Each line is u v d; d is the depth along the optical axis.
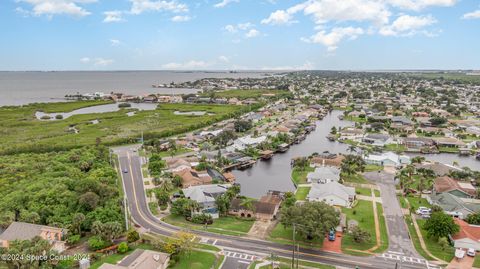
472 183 165.50
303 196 151.38
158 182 163.12
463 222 118.50
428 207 137.38
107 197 132.62
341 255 101.38
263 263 96.75
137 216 128.12
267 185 173.75
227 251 103.38
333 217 107.00
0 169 166.38
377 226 120.81
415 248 105.75
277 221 125.50
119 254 100.75
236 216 130.12
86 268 91.56
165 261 93.12
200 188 146.50
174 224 122.00
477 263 97.31
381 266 95.62
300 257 100.12
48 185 138.50
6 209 119.50
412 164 192.38
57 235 105.19
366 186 164.25
